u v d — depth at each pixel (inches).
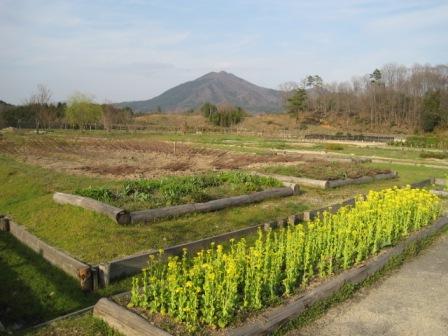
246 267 216.2
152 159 822.5
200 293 203.0
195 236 322.0
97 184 515.5
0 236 346.9
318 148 1218.0
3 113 2076.8
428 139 1450.5
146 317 188.1
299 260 242.4
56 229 327.9
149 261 255.6
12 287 250.4
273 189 451.2
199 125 2731.3
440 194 504.7
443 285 247.1
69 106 2161.7
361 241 272.8
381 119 2896.2
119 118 2370.8
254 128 2696.9
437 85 2822.3
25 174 592.4
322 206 430.0
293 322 196.1
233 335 174.9
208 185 458.9
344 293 228.4
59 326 194.9
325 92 3371.1
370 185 565.6
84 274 242.1
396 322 202.4
